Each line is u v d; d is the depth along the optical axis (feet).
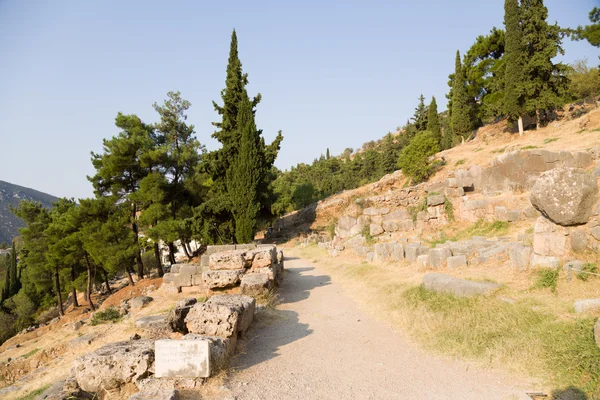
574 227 27.76
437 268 39.58
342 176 233.96
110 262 82.28
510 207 55.62
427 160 115.85
